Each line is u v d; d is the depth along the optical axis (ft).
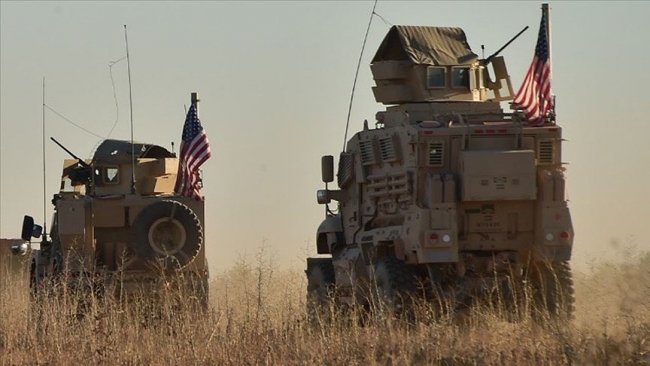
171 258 186.19
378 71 201.16
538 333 148.25
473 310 161.27
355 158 199.21
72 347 148.97
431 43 200.23
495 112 188.24
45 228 204.23
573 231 175.32
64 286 167.12
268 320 151.74
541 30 183.21
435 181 173.17
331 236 209.56
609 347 132.98
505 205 175.83
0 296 195.93
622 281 158.20
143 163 212.23
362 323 173.68
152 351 143.23
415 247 173.68
